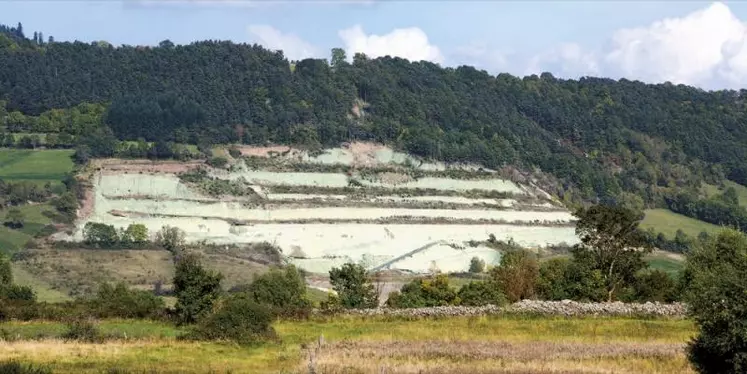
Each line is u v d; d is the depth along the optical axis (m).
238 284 125.00
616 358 49.50
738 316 41.91
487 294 83.62
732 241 87.69
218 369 45.69
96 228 150.75
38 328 61.53
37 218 156.12
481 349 52.25
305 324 65.88
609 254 95.06
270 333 57.12
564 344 54.81
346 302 86.00
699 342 44.31
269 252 158.62
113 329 61.53
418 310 70.50
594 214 95.75
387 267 157.75
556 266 94.00
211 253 150.12
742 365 41.78
